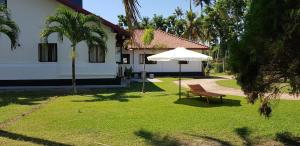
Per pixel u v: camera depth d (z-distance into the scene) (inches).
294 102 657.6
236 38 343.6
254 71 337.1
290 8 298.5
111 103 668.7
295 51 304.8
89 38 855.1
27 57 995.9
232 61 342.0
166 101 698.2
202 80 1280.8
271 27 307.7
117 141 390.3
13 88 958.4
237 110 585.3
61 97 769.6
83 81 1007.0
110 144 378.3
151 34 962.7
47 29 851.4
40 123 478.9
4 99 733.3
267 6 307.6
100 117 520.1
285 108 593.6
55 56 1002.7
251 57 327.9
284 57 312.0
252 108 604.4
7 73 986.7
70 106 630.5
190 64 1590.8
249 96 360.8
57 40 997.2
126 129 444.5
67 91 887.1
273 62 316.2
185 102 683.4
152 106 629.9
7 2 984.3
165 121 491.8
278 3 303.3
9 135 412.2
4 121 494.6
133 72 1530.5
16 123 479.5
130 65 1555.1
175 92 867.4
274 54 309.1
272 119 504.1
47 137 405.1
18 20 989.8
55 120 497.4
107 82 1021.2
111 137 406.9
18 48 990.4
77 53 998.4
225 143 388.5
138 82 1183.6
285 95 753.0
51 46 999.0
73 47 861.2
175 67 1579.7
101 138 402.3
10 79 989.2
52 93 845.8
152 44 1555.1
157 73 1567.4
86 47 1000.9
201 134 422.3
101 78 1016.9
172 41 1603.1
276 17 302.8
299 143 392.8
